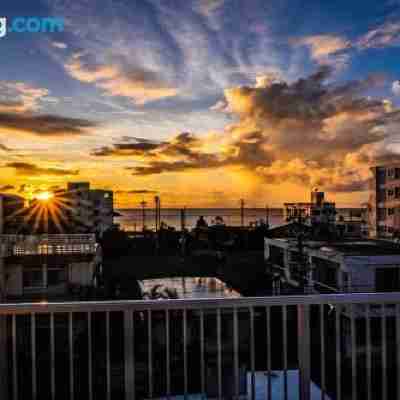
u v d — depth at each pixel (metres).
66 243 15.23
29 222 24.98
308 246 17.44
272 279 20.72
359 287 13.52
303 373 2.72
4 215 23.02
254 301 2.68
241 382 3.85
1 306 2.62
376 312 10.35
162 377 8.58
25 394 7.79
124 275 23.05
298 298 2.71
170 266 26.58
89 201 40.12
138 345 9.61
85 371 9.01
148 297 11.63
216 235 37.66
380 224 35.88
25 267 14.59
